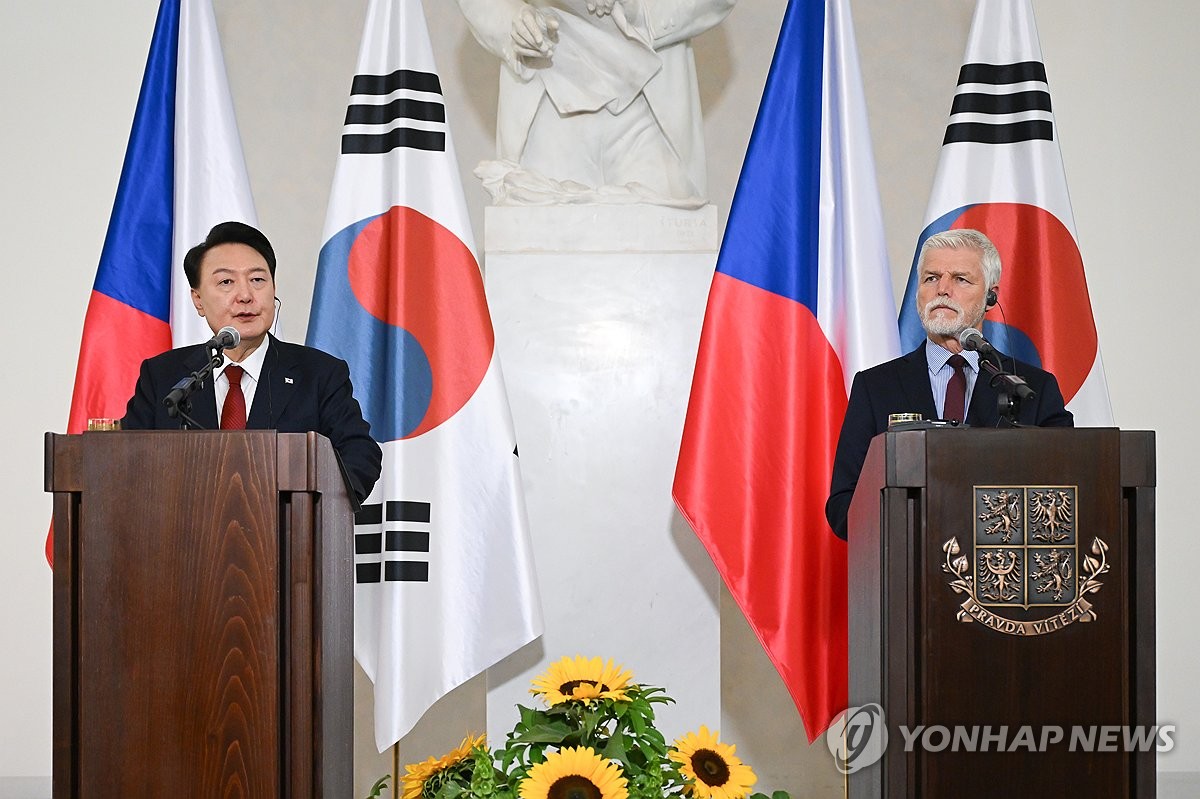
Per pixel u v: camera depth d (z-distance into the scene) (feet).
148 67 53.93
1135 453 32.14
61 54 65.67
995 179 53.42
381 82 52.85
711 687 52.03
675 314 53.11
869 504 34.58
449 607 49.08
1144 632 32.01
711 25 54.49
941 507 31.50
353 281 51.62
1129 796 31.96
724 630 68.90
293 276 68.44
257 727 30.55
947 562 31.40
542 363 52.90
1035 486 31.45
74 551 31.19
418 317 50.96
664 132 54.29
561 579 52.26
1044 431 31.60
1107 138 65.16
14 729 63.98
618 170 54.95
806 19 52.80
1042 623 31.30
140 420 39.78
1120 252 64.85
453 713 67.97
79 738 30.73
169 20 54.44
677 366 52.90
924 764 31.22
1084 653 31.30
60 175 65.36
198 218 52.90
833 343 50.83
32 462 64.69
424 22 52.90
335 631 34.14
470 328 50.70
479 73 69.10
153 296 52.60
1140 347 64.59
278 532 31.09
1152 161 65.10
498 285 53.11
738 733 68.44
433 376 50.42
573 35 54.49
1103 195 65.00
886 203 69.36
